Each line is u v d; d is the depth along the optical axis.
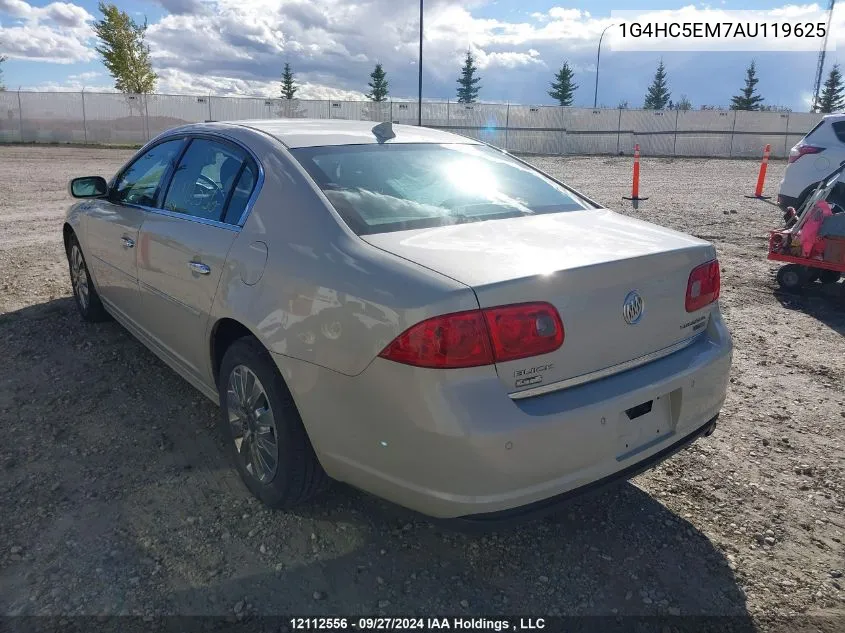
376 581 2.55
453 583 2.56
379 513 2.96
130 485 3.12
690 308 2.74
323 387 2.45
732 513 3.04
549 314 2.22
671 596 2.52
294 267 2.59
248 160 3.15
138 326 4.13
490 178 3.32
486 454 2.12
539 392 2.26
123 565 2.59
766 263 7.92
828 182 6.45
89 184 4.39
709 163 27.98
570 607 2.46
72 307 5.69
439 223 2.74
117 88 43.47
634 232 2.87
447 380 2.12
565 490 2.31
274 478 2.81
